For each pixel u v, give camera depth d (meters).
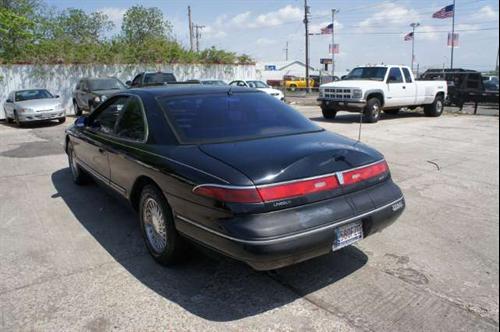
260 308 3.05
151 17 36.25
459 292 3.22
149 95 4.09
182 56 25.22
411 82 15.26
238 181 2.84
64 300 3.17
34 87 20.58
